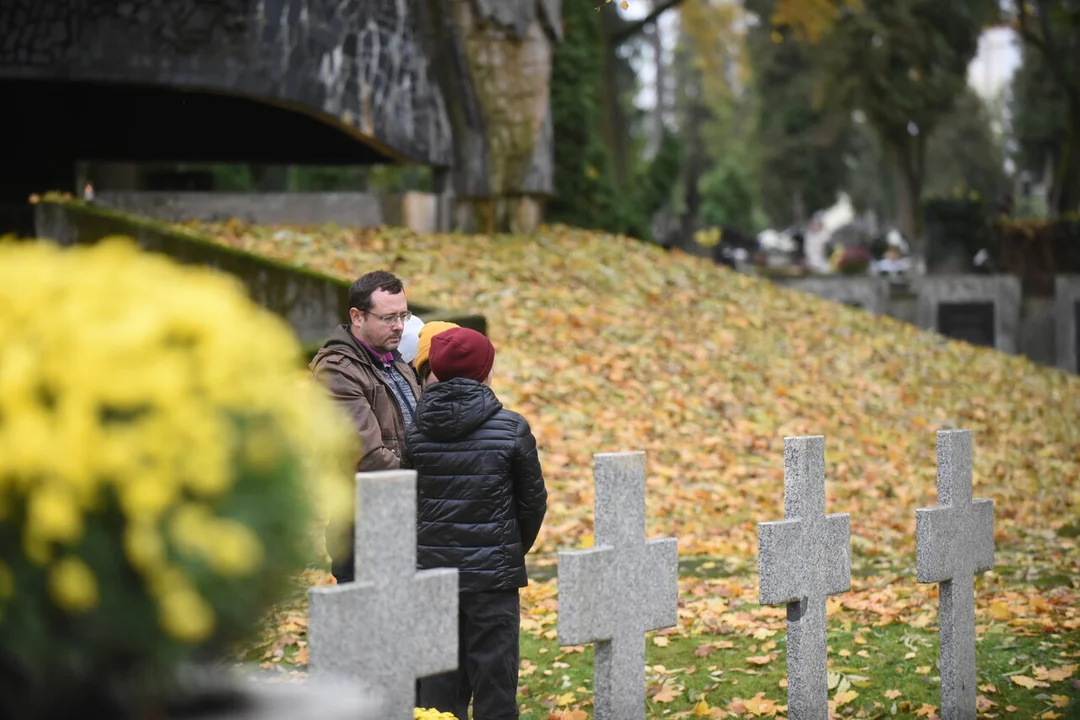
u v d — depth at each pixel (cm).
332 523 282
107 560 187
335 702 221
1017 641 606
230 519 195
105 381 187
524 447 429
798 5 2814
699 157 6825
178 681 203
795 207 5762
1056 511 1055
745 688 556
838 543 445
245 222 1546
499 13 1661
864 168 6319
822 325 1575
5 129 2083
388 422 464
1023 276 2542
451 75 1675
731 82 5603
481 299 1323
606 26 2598
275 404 203
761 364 1365
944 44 3872
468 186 1700
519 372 1151
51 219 1224
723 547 858
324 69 1587
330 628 277
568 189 1858
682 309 1488
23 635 186
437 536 428
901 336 1642
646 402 1171
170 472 189
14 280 199
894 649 600
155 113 2075
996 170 5669
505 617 432
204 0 1523
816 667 438
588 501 920
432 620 300
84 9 1497
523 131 1697
